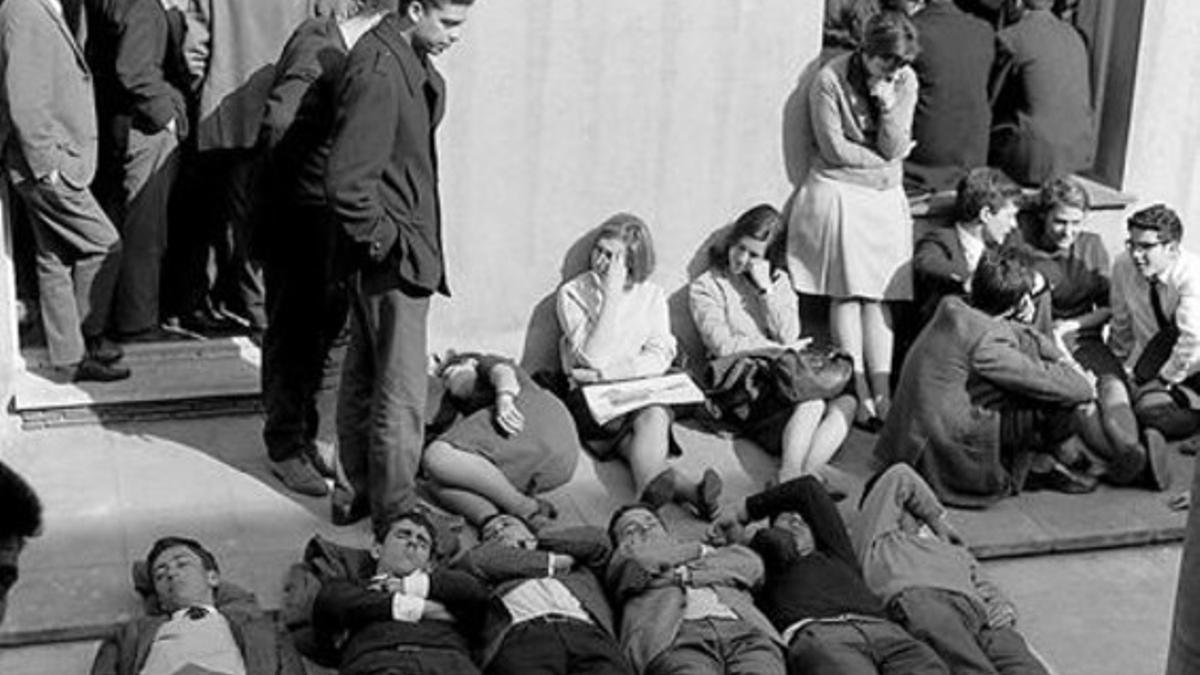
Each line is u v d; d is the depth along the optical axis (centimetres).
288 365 743
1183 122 904
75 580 684
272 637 639
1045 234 838
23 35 738
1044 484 792
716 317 822
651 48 809
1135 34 886
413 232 671
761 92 827
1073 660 690
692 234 839
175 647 622
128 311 811
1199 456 338
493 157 805
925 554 692
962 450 762
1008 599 711
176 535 716
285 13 777
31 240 816
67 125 754
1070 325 834
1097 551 763
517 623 640
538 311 830
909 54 802
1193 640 332
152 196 797
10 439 778
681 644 638
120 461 767
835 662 628
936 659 638
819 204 830
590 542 670
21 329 820
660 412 776
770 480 783
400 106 654
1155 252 813
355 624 636
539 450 747
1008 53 878
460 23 665
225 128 787
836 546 686
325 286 725
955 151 866
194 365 816
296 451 756
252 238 723
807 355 796
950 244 828
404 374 689
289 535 721
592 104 809
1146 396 819
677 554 666
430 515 704
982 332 761
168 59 792
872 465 802
